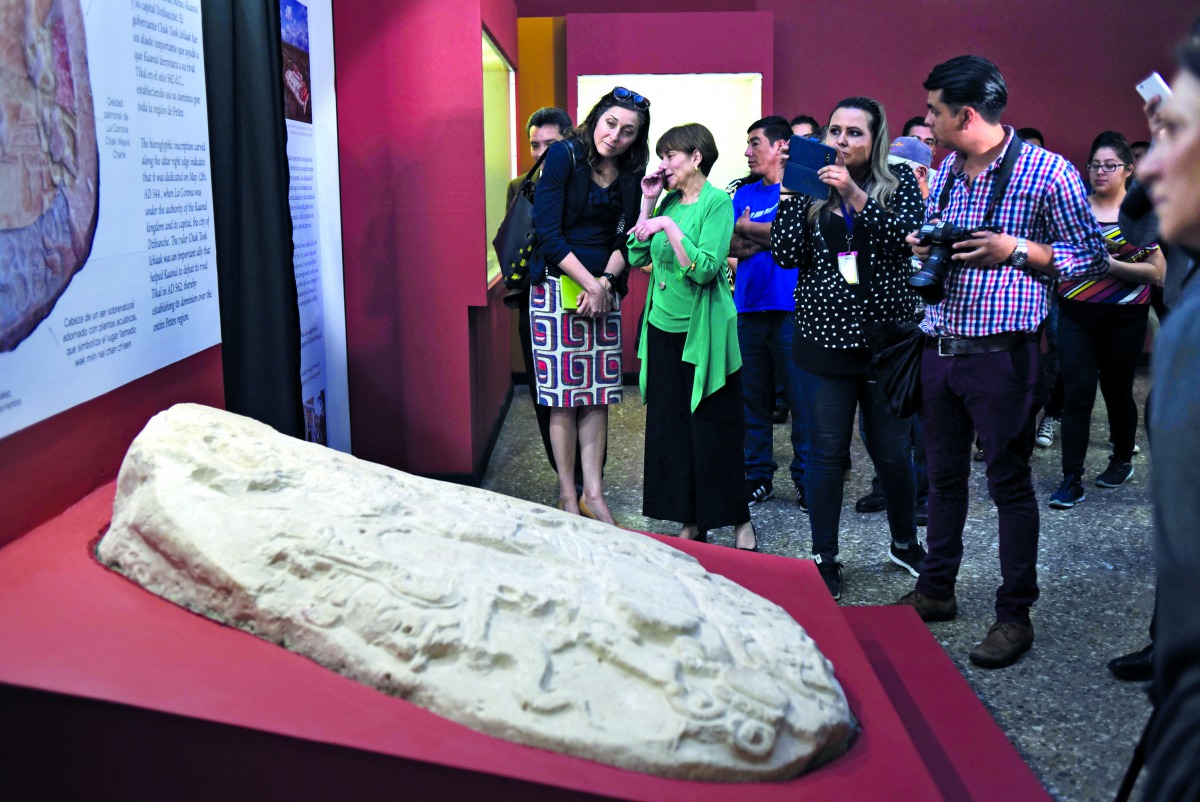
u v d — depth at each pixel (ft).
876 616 10.64
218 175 9.77
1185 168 3.28
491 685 5.07
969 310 10.05
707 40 23.67
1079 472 16.10
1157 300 13.80
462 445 16.75
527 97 26.13
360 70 15.46
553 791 4.64
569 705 5.01
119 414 7.71
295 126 13.20
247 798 4.77
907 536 12.97
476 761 4.68
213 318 9.66
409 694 5.07
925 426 11.02
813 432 12.26
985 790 7.56
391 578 5.45
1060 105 27.20
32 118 6.18
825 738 5.39
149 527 5.82
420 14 15.25
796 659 5.86
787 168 11.51
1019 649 10.57
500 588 5.52
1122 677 10.23
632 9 26.71
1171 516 3.12
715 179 25.54
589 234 13.29
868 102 11.32
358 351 16.38
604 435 14.29
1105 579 13.03
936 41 26.86
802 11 26.68
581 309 13.09
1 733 4.81
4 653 5.03
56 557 6.11
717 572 8.31
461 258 16.06
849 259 11.30
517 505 7.12
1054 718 9.47
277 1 9.89
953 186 10.38
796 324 12.21
